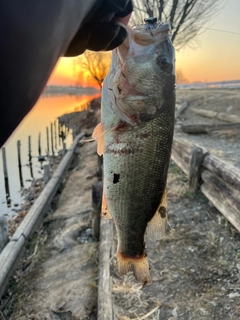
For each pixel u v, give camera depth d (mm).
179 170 1392
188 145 1302
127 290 691
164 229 394
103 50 269
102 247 825
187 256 801
